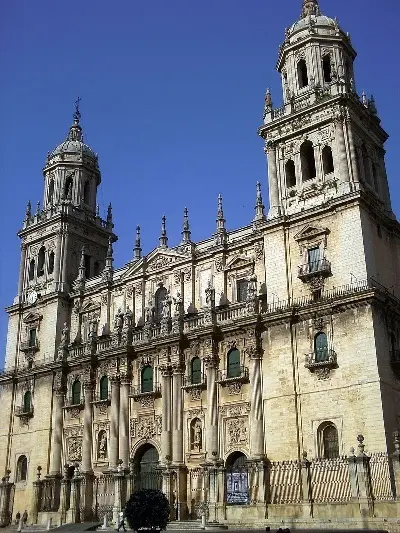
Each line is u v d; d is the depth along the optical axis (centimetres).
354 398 4497
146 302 6412
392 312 4859
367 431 4369
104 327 6619
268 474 4472
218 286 5841
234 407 5206
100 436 6106
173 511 5112
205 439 5316
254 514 4228
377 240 5156
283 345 5000
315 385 4731
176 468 5294
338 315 4762
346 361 4622
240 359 5288
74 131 8269
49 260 7412
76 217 7494
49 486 6097
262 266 5572
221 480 4478
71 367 6588
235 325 5303
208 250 5988
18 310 7400
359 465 3791
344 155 5244
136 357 6069
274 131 5797
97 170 8075
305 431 4675
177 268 6216
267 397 4975
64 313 7038
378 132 5888
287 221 5316
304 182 5481
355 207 4966
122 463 5609
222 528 4228
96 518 5447
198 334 5547
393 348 4772
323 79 5844
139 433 5784
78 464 6175
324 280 4978
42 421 6588
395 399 4581
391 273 5231
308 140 5556
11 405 6975
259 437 4891
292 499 4303
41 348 6981
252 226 5844
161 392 5725
